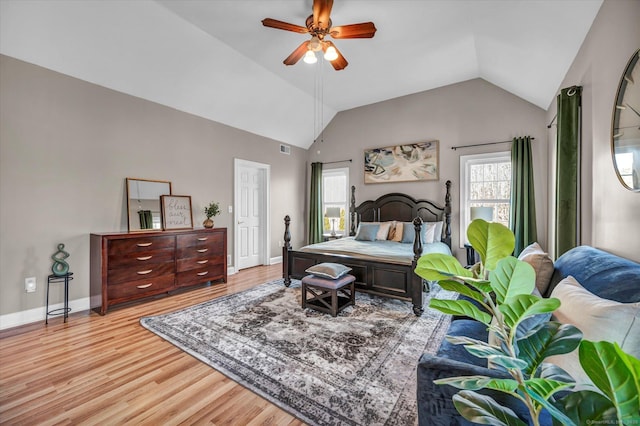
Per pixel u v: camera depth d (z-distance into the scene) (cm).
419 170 494
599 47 194
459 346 146
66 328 260
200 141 437
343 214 598
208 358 207
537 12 226
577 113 230
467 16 290
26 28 255
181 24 300
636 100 143
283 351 216
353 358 205
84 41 284
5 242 266
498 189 438
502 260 73
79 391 172
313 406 158
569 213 237
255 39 331
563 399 58
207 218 434
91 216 321
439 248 388
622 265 126
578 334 63
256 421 148
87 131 318
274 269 516
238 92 432
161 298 344
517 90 398
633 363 47
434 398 91
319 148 624
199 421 148
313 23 253
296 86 471
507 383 61
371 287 312
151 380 183
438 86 475
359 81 452
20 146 274
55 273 287
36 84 282
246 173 528
